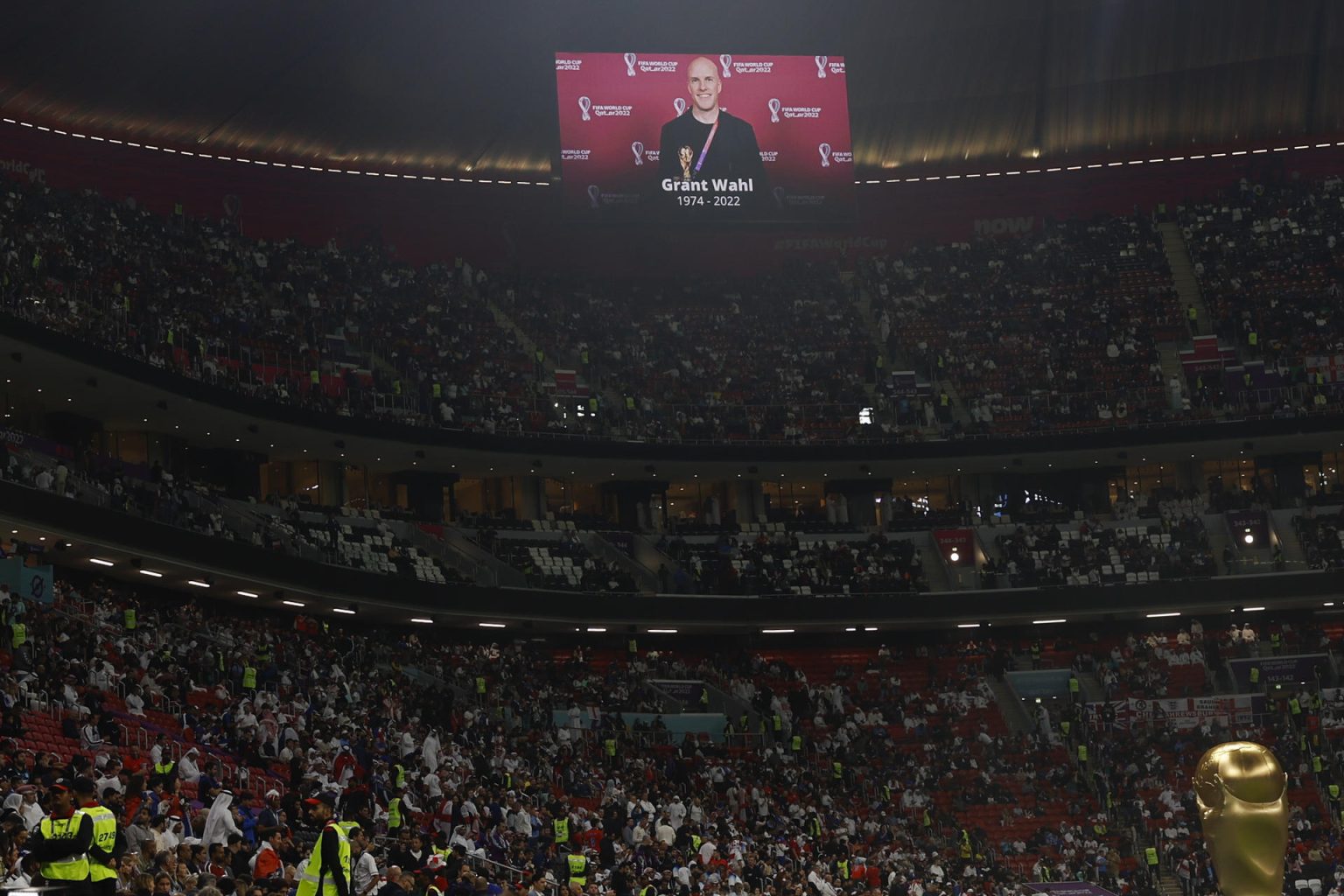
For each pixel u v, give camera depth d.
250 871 18.95
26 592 32.22
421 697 40.66
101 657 30.75
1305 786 46.44
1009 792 47.31
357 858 18.52
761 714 49.66
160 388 43.62
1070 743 49.38
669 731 47.25
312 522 47.66
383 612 47.94
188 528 41.12
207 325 49.50
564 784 39.03
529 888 24.84
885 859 39.72
